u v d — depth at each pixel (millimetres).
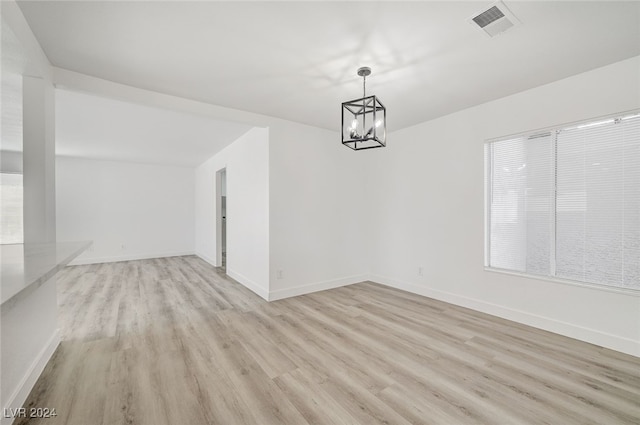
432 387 1924
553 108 2756
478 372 2098
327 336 2703
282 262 3914
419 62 2375
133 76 2615
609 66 2438
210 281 4887
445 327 2891
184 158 6598
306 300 3807
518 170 3057
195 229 7984
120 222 6953
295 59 2330
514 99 3029
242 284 4656
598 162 2539
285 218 3941
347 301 3752
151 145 5297
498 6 1734
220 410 1702
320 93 3008
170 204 7633
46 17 1811
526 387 1921
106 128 4230
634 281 2350
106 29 1939
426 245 3938
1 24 1572
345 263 4586
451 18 1841
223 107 3395
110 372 2092
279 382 1980
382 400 1796
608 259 2480
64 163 6352
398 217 4340
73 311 3389
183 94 3023
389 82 2738
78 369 2125
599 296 2490
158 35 2012
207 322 3047
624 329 2363
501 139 3152
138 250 7180
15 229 3670
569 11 1780
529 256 2969
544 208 2865
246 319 3135
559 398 1809
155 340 2621
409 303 3652
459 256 3543
